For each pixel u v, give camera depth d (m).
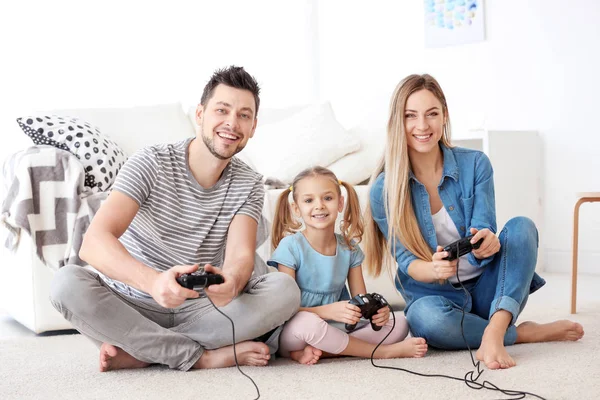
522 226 1.90
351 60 4.85
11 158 2.59
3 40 3.80
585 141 3.85
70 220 2.51
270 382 1.62
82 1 3.99
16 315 2.74
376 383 1.58
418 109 1.94
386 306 1.88
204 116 1.77
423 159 2.01
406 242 1.98
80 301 1.66
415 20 4.50
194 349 1.77
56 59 3.92
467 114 4.29
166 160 1.79
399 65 4.60
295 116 3.40
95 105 4.02
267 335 1.89
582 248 3.90
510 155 3.83
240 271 1.69
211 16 4.48
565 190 3.93
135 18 4.16
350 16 4.83
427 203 2.00
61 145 2.72
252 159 3.32
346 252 2.11
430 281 1.95
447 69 4.37
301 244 2.06
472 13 4.22
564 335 2.00
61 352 2.12
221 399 1.48
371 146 3.23
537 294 3.17
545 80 3.97
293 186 2.11
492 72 4.17
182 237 1.80
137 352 1.74
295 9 4.89
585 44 3.83
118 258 1.59
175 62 4.32
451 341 1.92
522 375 1.60
